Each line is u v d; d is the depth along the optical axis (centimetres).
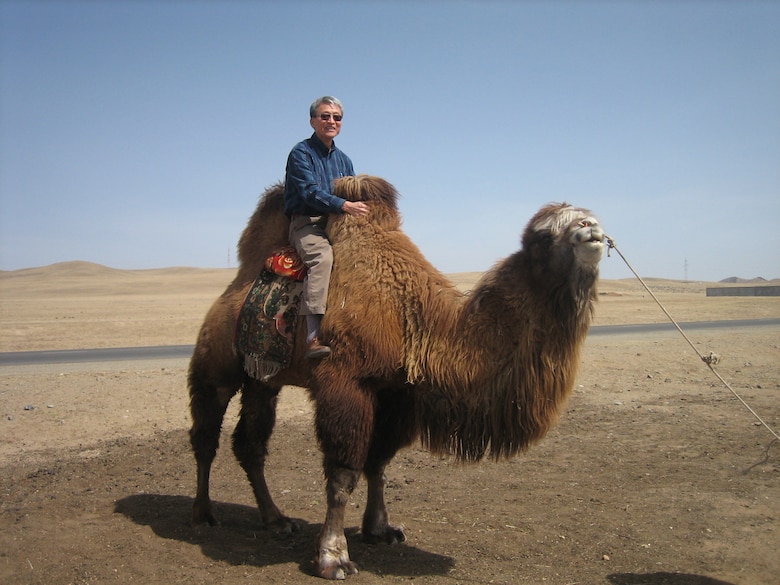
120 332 2662
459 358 503
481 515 662
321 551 519
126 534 600
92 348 2098
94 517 647
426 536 608
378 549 578
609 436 970
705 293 7338
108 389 1234
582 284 483
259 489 639
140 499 704
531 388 498
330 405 509
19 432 978
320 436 514
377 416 562
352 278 531
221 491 753
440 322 512
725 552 564
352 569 519
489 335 502
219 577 516
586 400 1211
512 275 509
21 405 1113
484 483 773
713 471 793
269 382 609
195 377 648
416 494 738
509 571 529
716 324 2950
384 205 566
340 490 516
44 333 2631
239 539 601
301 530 632
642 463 835
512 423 504
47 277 13725
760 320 3250
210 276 11769
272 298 570
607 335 2345
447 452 536
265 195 642
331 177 605
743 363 1606
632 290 8788
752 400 1191
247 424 652
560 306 494
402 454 909
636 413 1107
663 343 1953
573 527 624
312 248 554
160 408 1124
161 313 3959
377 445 574
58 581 509
